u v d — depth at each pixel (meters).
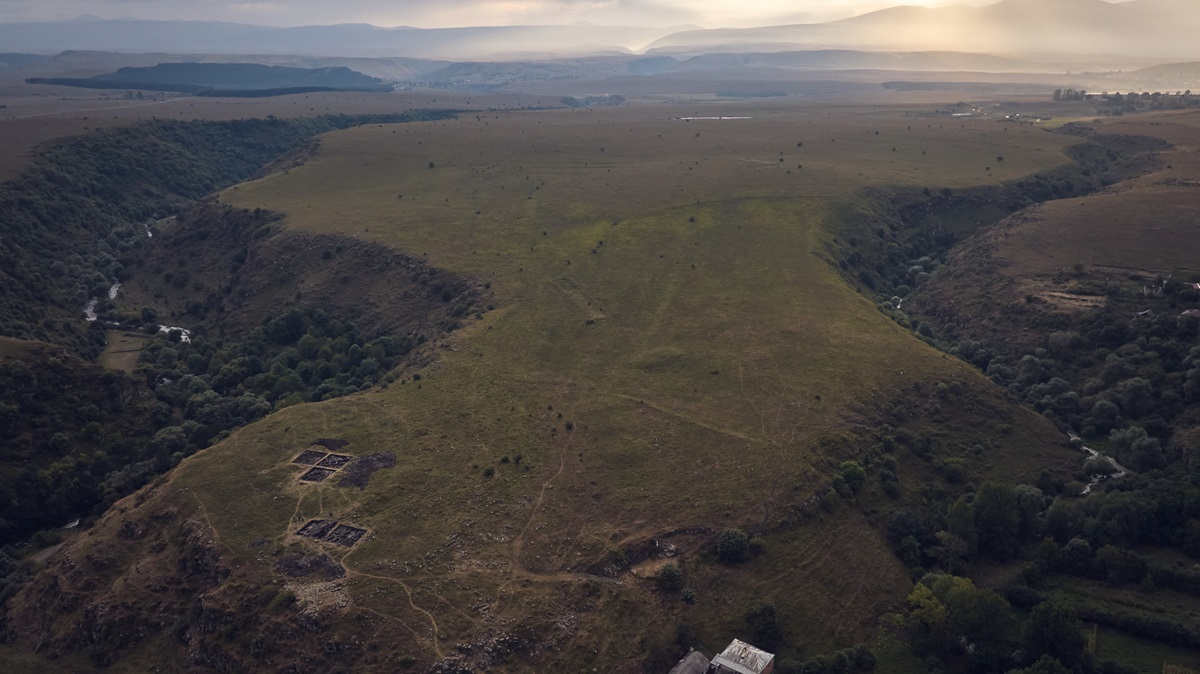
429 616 91.06
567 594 95.25
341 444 124.31
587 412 132.75
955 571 108.25
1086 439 135.88
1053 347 155.75
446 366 148.75
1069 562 109.38
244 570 97.81
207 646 92.19
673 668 90.31
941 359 148.88
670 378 143.12
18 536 125.25
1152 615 99.88
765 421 129.25
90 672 94.44
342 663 86.88
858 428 127.81
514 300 173.75
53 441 138.38
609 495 112.50
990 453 129.62
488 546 102.00
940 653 97.12
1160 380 139.75
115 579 103.44
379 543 101.69
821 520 111.62
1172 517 111.94
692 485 114.69
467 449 122.38
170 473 121.44
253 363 174.62
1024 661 93.62
